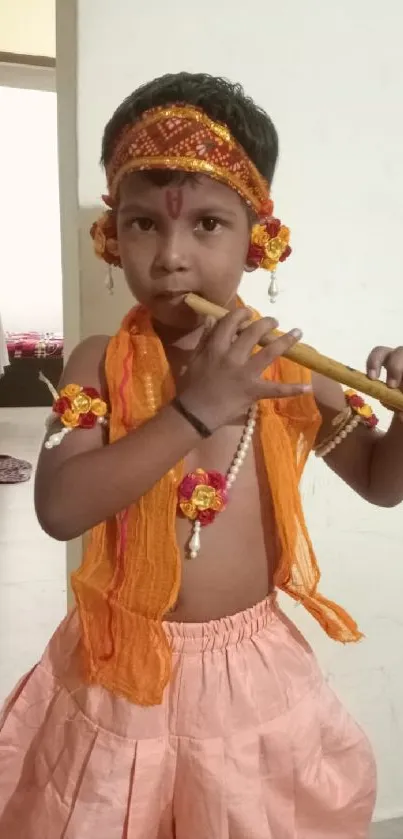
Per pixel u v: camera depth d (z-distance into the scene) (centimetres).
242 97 60
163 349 65
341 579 99
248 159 58
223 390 52
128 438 56
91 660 64
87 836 62
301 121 82
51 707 67
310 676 72
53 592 176
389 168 87
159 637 63
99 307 80
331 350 90
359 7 81
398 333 93
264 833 66
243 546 67
